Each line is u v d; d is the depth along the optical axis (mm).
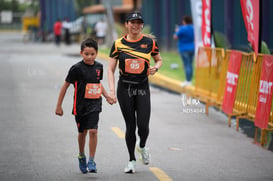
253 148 18812
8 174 15266
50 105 28188
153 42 15125
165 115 25578
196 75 30078
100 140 19766
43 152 17906
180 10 60719
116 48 15023
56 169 15781
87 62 14688
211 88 27453
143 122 15055
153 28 70688
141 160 15602
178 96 32406
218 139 20281
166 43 65188
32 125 22703
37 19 118312
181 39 34281
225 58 25453
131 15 14828
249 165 16438
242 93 22781
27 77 42219
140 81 15008
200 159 17125
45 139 19922
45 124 22922
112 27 75188
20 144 19141
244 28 42531
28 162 16625
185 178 14828
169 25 64688
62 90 14836
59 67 51250
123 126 22578
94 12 115500
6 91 33969
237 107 23281
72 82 14672
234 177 15023
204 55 28578
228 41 43844
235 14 43875
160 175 15078
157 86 38094
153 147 18797
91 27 110375
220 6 49812
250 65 22094
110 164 16359
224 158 17297
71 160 16844
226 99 24609
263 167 16203
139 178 14773
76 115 14773
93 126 14773
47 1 114188
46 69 49094
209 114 25922
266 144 19469
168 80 37562
